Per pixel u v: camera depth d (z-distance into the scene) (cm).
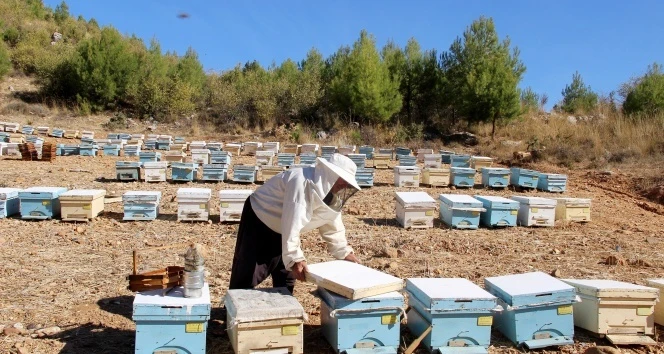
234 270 483
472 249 817
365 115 2811
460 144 2617
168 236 850
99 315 527
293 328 410
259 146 2091
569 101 3894
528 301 460
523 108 2614
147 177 1365
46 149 1705
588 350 447
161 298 418
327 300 440
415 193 1023
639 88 2445
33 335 475
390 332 436
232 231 894
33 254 728
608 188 1540
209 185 1353
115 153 1942
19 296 572
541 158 2050
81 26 5300
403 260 752
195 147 1906
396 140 2653
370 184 1390
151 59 3497
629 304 481
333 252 498
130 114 3278
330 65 3597
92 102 3272
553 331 470
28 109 3102
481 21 2756
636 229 1014
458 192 1367
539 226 1008
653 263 754
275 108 3128
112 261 709
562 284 484
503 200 982
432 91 2991
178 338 409
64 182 1315
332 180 434
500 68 2509
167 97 3212
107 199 1080
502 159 2162
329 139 2677
